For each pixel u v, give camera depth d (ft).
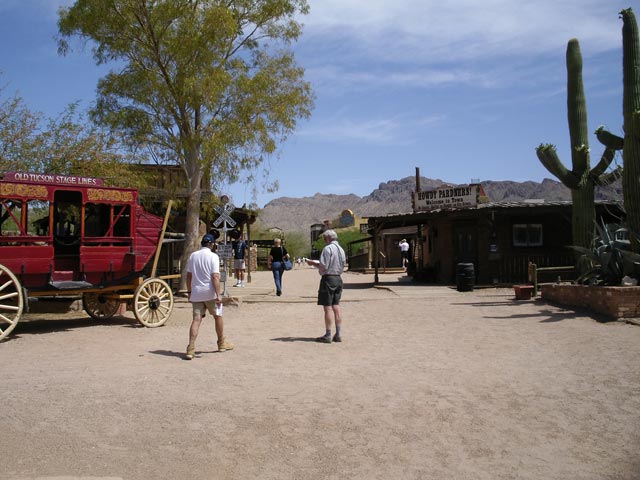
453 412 19.25
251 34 58.39
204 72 53.78
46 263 35.17
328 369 25.58
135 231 39.22
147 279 39.47
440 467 14.92
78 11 51.75
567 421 18.22
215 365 26.50
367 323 39.83
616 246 41.29
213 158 54.60
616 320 35.86
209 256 28.81
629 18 40.96
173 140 56.54
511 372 24.54
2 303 35.70
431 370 25.17
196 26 52.90
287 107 56.70
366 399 20.80
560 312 40.42
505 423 18.15
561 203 65.26
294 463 15.29
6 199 34.35
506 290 60.85
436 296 56.18
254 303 54.19
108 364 26.81
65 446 16.34
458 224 73.15
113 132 55.16
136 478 14.34
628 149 41.11
